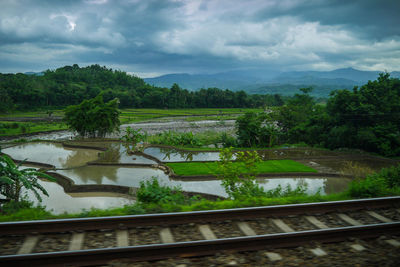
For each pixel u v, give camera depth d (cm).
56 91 11669
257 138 3897
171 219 542
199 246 443
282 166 2559
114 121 4184
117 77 18788
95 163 2552
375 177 1310
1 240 460
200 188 1906
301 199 768
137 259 413
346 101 3922
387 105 3672
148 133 5041
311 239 490
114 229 511
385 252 468
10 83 10981
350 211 650
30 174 1322
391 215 642
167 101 12875
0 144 3609
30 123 6119
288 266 421
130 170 2384
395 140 3259
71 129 4353
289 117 4541
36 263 392
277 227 558
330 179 2209
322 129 4059
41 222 485
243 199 779
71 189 1775
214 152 3366
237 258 432
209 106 13550
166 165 2516
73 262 401
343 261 438
